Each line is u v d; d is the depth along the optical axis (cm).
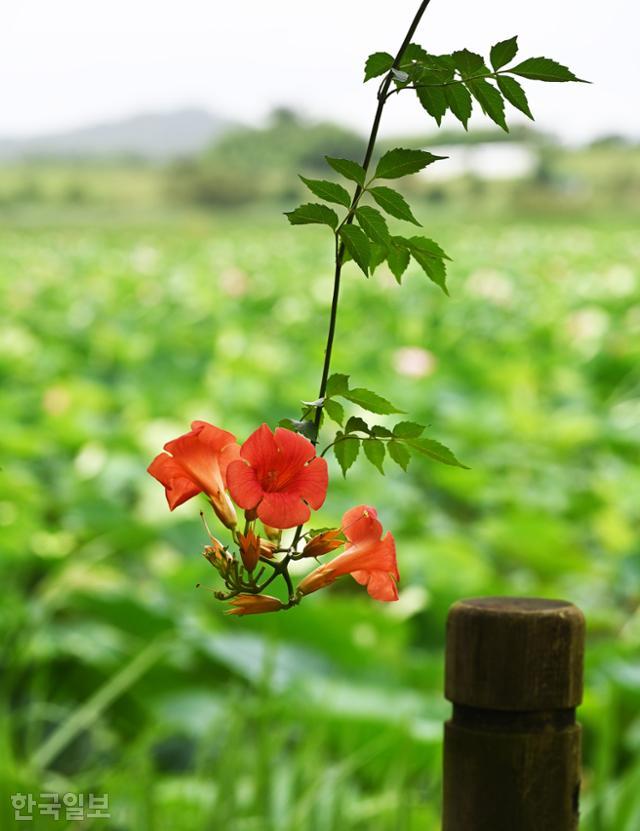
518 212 6156
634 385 982
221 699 366
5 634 390
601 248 2542
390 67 95
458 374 962
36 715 345
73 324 1284
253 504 86
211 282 1756
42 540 502
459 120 97
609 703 324
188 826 264
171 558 518
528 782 127
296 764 272
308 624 393
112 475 625
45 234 4481
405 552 498
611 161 6581
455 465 97
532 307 1460
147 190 8294
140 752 292
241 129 10044
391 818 274
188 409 757
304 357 1054
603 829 283
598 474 728
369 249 95
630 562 539
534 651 126
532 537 542
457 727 129
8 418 755
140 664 361
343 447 98
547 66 94
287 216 95
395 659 414
